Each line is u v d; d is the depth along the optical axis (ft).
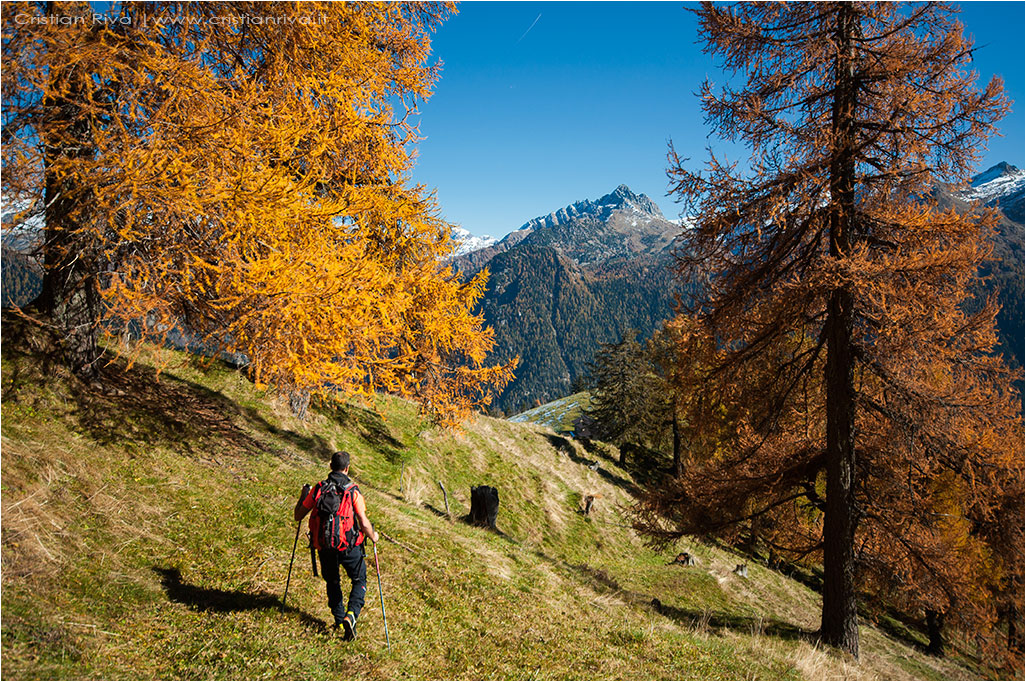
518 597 24.58
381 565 23.15
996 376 31.60
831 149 30.53
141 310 20.51
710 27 33.88
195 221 22.21
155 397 30.83
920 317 29.84
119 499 20.57
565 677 18.56
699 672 22.33
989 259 28.71
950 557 35.45
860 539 39.04
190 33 24.81
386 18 32.01
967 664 64.18
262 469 29.27
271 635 15.92
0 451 19.21
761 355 37.55
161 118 20.84
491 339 40.47
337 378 24.20
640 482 102.42
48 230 22.38
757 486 38.73
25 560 15.34
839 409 34.42
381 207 30.04
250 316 21.77
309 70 28.02
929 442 33.37
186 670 13.65
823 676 27.25
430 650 17.85
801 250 35.14
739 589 61.36
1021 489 35.17
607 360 120.16
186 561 18.81
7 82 18.65
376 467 46.16
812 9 33.71
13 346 25.18
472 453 63.77
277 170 22.54
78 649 13.16
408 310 34.14
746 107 32.71
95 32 22.31
